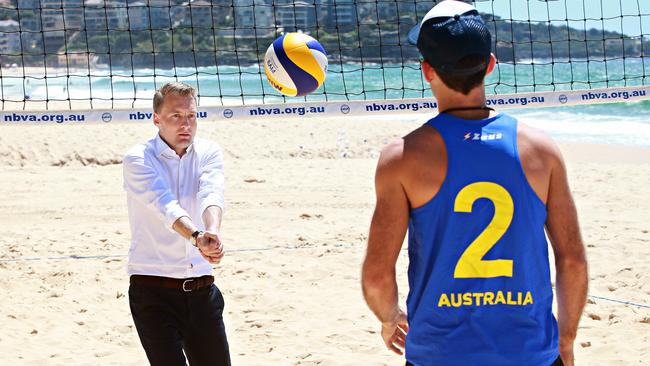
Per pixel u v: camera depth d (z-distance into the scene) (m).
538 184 2.29
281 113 6.20
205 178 3.41
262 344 5.31
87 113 5.98
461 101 2.36
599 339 5.29
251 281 6.70
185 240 3.30
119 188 11.10
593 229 8.39
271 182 11.41
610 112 23.31
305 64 5.15
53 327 5.66
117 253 7.64
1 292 6.40
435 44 2.31
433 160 2.28
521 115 23.16
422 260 2.31
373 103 6.22
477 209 2.25
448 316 2.28
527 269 2.28
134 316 3.36
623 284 6.48
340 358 5.00
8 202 10.10
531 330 2.28
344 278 6.74
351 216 9.16
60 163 13.71
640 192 10.65
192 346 3.40
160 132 3.43
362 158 14.73
